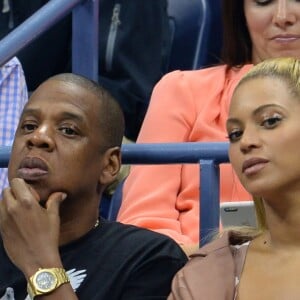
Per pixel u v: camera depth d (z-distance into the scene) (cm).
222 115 1001
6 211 754
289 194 689
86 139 784
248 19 1034
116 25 1305
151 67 1315
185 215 956
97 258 782
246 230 732
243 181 700
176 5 1369
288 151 687
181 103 1011
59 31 1309
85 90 796
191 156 828
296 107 695
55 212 757
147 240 793
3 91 1162
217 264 710
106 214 1127
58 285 733
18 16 1321
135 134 1305
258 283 689
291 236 692
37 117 786
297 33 1023
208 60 1369
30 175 768
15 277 786
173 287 716
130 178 985
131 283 773
